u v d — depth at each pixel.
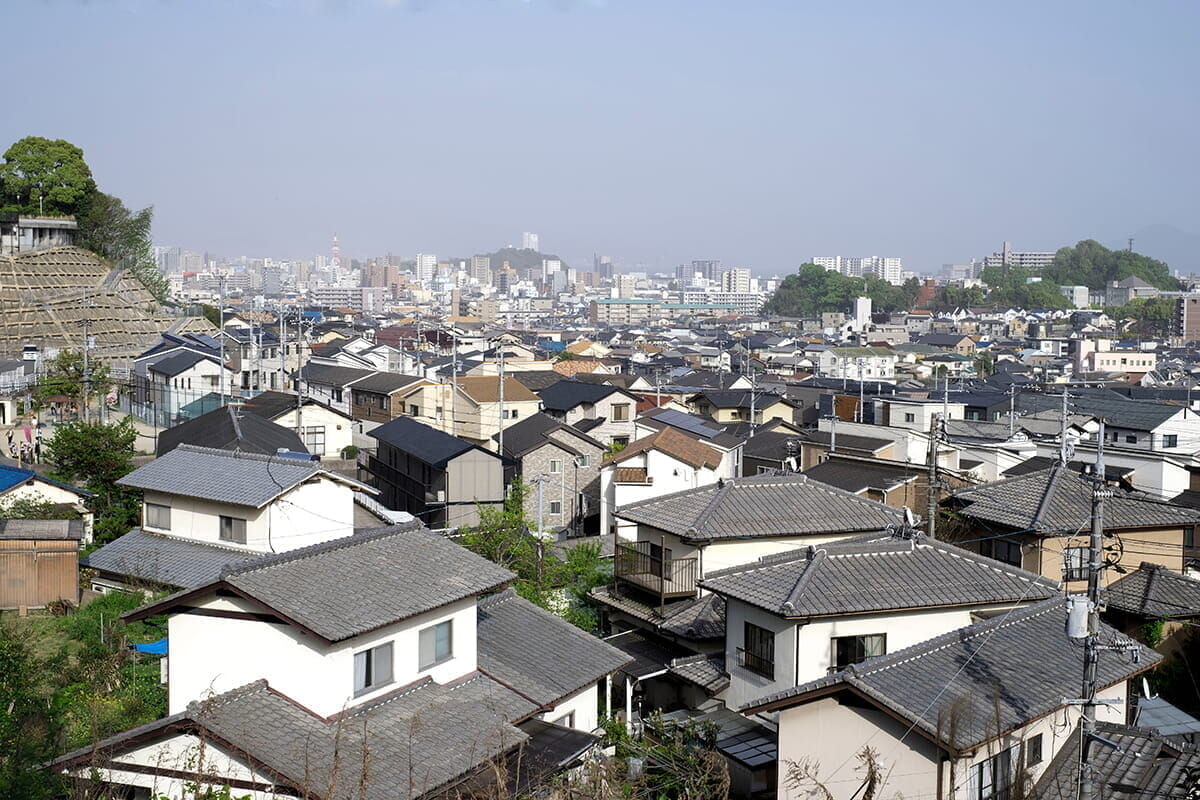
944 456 36.00
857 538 19.92
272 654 13.66
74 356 49.66
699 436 43.75
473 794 12.59
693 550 21.16
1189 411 44.72
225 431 32.19
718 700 18.58
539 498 32.09
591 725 17.30
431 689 14.91
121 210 85.88
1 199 77.88
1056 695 13.47
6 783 12.77
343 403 59.56
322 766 12.33
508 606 18.61
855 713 13.38
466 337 117.38
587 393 52.69
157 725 12.89
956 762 12.64
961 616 17.11
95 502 29.80
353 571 14.93
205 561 23.58
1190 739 16.27
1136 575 22.11
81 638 21.22
